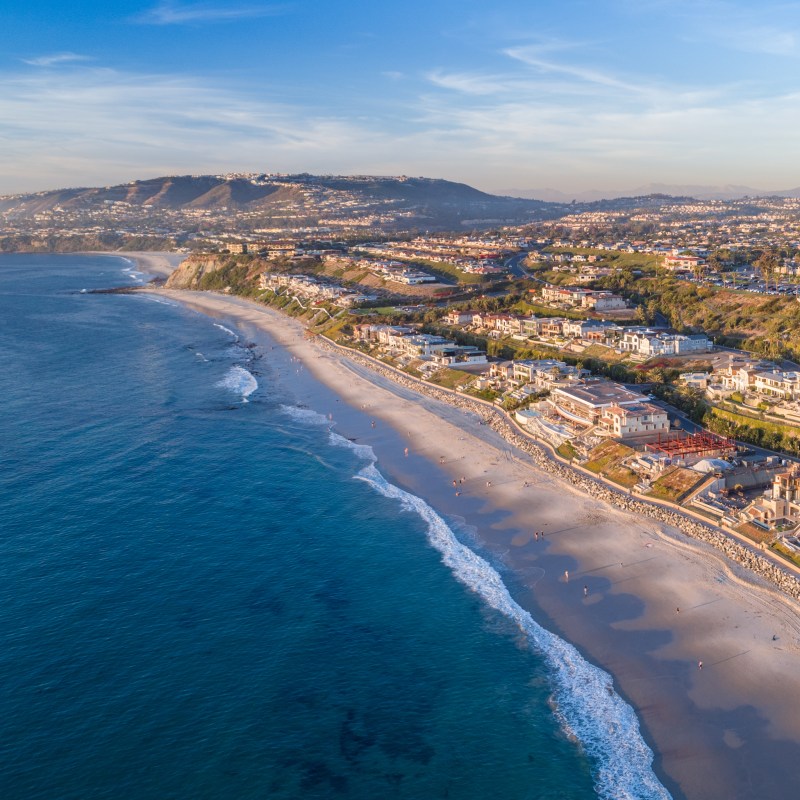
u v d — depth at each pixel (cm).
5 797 6962
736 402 16525
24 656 8994
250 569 11225
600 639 9431
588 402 16500
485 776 7388
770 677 8538
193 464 15612
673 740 7781
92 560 11388
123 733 7819
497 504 13350
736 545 11038
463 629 9744
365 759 7569
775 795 7050
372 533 12431
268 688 8575
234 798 7062
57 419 18725
